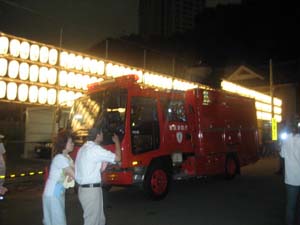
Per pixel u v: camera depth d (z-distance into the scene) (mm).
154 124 9781
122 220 7555
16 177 11648
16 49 12094
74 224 7293
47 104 12945
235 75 33531
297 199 6047
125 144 8852
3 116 28672
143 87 9602
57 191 4574
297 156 5871
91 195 4961
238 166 13844
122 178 8844
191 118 11406
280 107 33812
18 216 8000
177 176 10555
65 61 13430
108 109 9250
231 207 8797
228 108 13477
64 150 4750
